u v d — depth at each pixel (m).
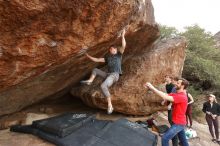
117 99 8.09
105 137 5.82
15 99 6.26
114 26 5.13
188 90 12.94
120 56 6.11
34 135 5.93
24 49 4.06
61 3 3.88
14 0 3.43
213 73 14.65
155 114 9.58
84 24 4.50
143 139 6.12
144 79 8.52
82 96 8.41
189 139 7.84
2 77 4.28
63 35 4.37
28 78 5.02
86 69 7.14
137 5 5.46
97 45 5.38
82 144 5.39
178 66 9.70
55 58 4.67
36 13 3.73
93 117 6.66
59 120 6.17
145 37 7.66
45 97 7.57
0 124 6.54
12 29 3.72
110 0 4.47
